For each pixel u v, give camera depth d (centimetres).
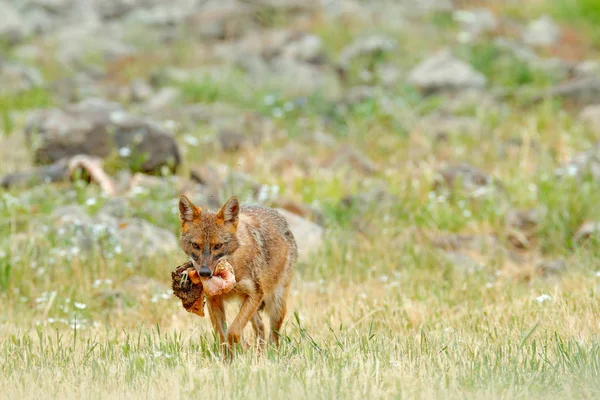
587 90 3188
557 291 1570
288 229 1436
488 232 2122
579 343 1260
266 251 1341
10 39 4062
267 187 2164
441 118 3094
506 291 1664
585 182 2270
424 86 3441
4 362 1255
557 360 1194
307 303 1623
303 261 1875
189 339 1362
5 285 1758
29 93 3319
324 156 2708
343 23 4153
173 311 1611
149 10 4575
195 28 4197
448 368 1161
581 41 4156
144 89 3456
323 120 3117
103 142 2491
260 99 3294
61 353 1296
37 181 2342
